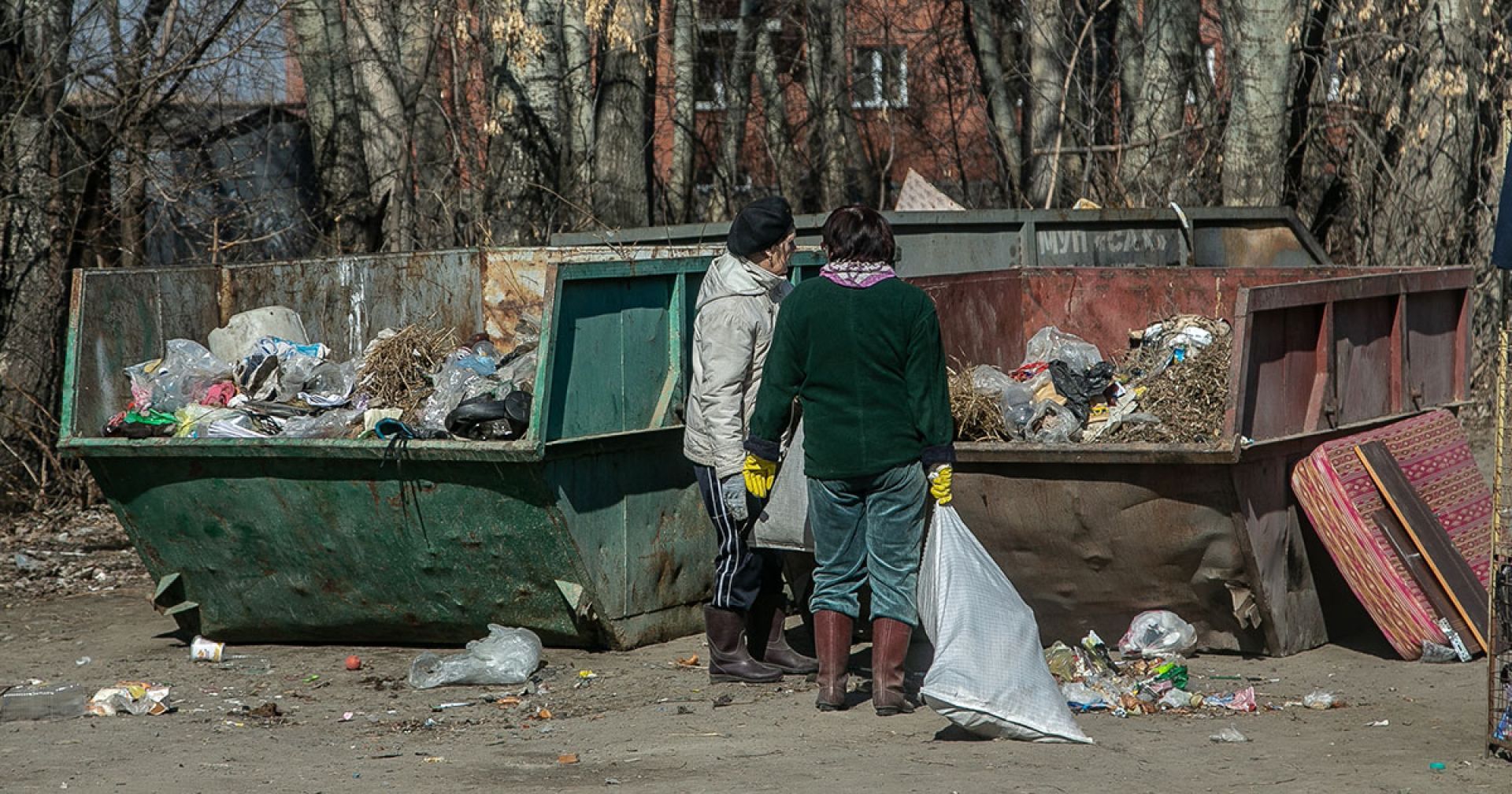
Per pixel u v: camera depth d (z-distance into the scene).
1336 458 11.67
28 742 10.12
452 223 27.67
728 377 10.67
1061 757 9.01
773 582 11.64
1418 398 13.16
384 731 10.38
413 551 12.34
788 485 10.62
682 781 8.66
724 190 38.59
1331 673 11.40
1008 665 9.42
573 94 27.92
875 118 42.09
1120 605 12.02
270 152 27.58
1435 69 26.36
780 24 39.59
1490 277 26.33
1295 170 30.16
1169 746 9.28
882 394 9.95
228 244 23.28
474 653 11.95
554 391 11.68
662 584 12.81
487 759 9.41
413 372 13.25
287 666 12.68
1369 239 28.20
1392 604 11.54
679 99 35.72
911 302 9.87
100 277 13.38
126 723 10.71
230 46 24.28
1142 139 29.78
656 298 12.62
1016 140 36.50
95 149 22.19
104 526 20.12
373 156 28.16
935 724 9.96
